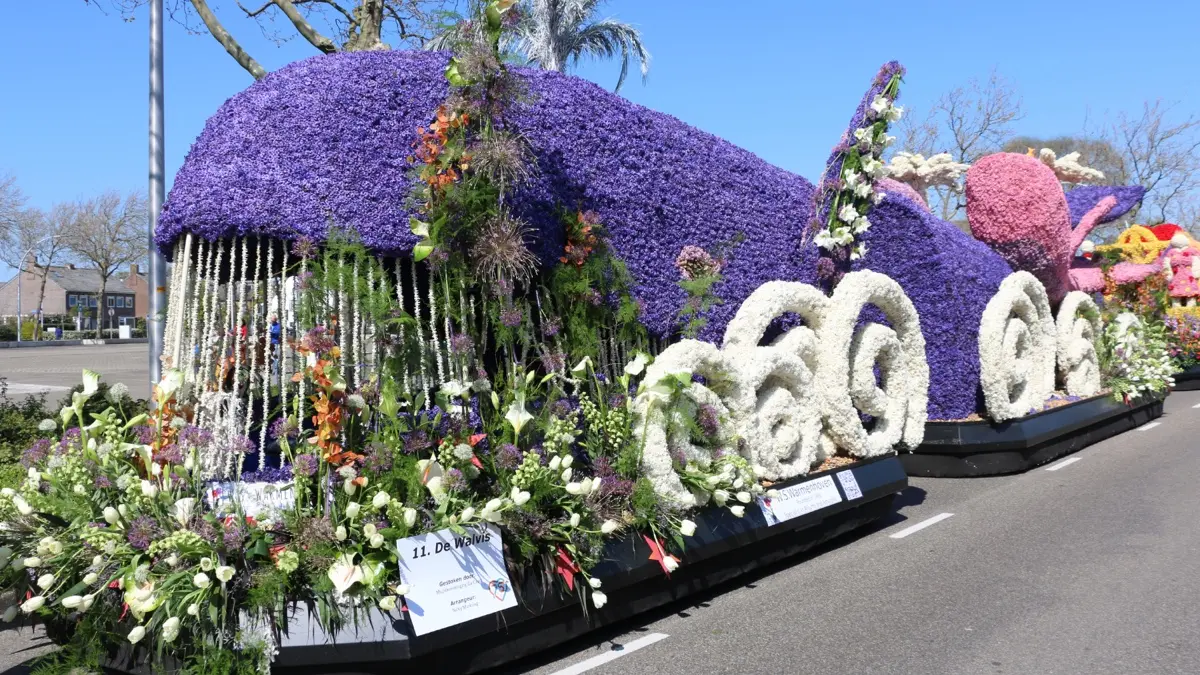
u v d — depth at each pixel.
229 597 3.71
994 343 9.35
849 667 4.36
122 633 3.87
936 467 9.62
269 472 4.48
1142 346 13.66
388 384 4.27
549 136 5.81
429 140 4.80
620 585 4.73
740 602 5.45
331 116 4.94
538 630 4.38
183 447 4.23
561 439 4.74
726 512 5.59
